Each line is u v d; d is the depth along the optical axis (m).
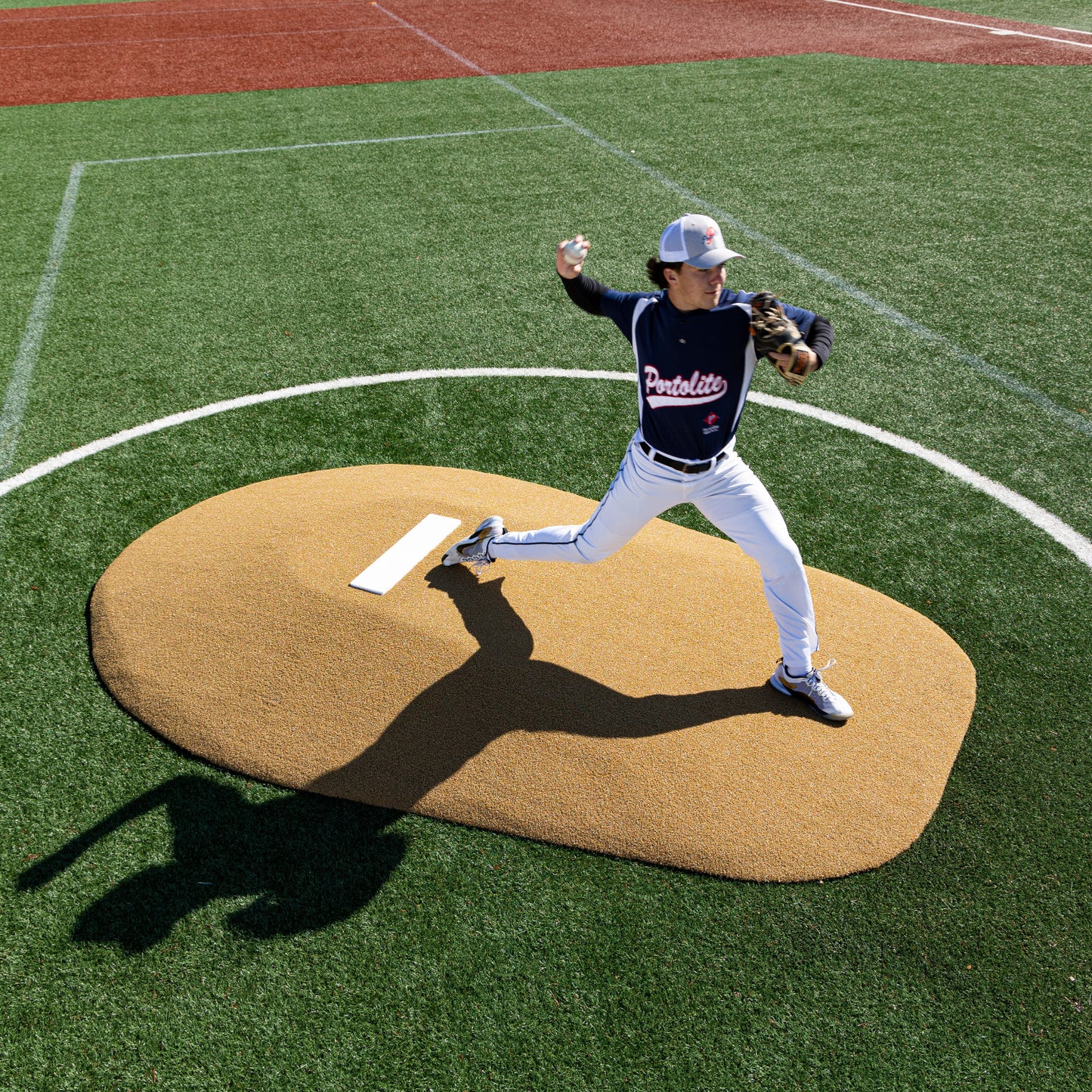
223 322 6.89
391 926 2.92
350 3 19.39
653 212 8.71
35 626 4.14
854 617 4.10
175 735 3.55
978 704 3.71
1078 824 3.22
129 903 2.99
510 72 13.77
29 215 8.84
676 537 4.65
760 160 9.98
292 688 3.68
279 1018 2.69
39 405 5.89
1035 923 2.91
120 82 13.55
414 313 6.99
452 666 3.71
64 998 2.74
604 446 5.45
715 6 18.12
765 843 3.12
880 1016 2.67
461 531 4.45
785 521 4.84
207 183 9.57
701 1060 2.57
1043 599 4.29
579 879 3.05
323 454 5.38
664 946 2.86
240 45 15.77
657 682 3.68
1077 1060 2.57
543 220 8.56
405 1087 2.53
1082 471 5.20
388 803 3.29
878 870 3.07
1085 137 10.42
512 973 2.79
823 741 3.47
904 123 11.02
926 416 5.72
